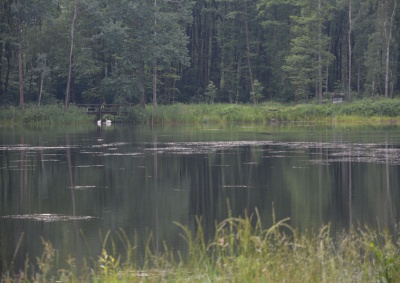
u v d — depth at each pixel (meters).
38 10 78.38
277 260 11.68
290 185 28.58
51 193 27.16
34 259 17.30
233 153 41.12
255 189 27.75
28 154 41.28
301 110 79.75
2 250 18.19
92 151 43.06
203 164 35.75
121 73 85.81
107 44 84.44
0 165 35.78
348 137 52.59
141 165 35.56
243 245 11.75
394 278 11.72
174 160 37.62
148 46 84.81
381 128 64.50
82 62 85.06
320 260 12.01
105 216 22.66
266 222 21.30
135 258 16.88
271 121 79.00
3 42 76.25
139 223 21.47
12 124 75.06
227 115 80.00
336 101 86.44
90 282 13.12
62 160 37.97
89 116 79.69
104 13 87.69
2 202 25.28
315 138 52.12
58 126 73.38
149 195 26.62
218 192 27.17
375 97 86.00
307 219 21.70
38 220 22.05
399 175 30.62
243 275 10.87
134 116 79.38
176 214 22.88
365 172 31.77
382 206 23.69
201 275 11.63
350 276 12.04
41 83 82.75
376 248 12.70
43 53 84.12
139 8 84.81
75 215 22.86
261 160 37.19
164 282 12.33
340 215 22.28
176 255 17.19
